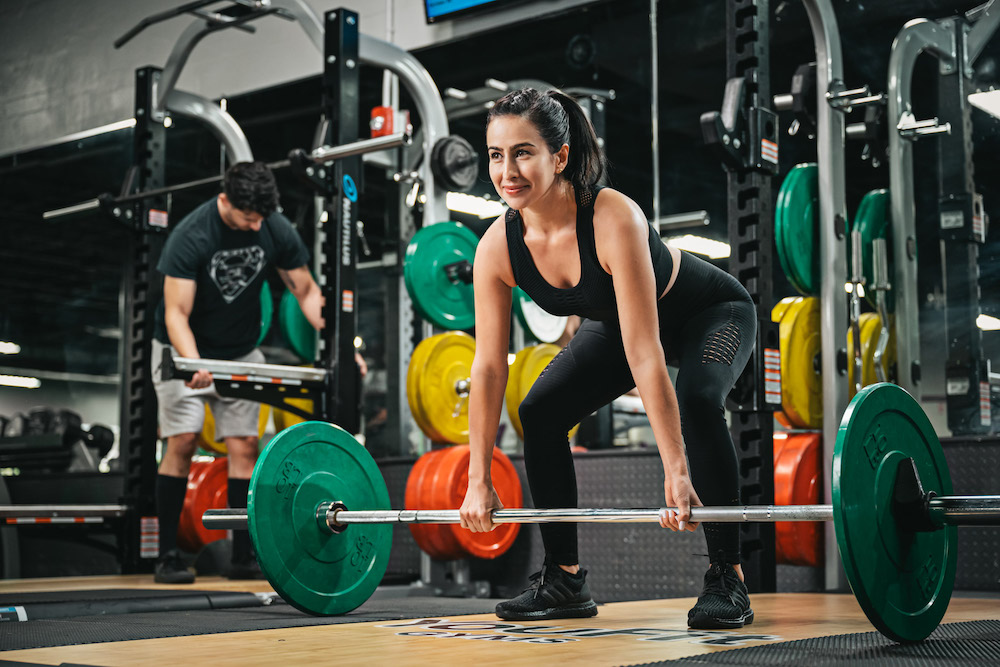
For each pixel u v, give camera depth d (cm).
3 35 719
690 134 604
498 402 207
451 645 175
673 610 243
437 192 422
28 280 1051
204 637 196
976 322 402
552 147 185
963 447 325
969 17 420
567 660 153
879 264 366
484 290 207
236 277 379
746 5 315
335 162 379
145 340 468
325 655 163
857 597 158
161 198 479
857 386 346
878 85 493
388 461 428
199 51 634
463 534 358
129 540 457
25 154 715
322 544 246
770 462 306
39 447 611
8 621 236
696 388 203
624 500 367
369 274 881
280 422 466
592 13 531
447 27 557
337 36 385
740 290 222
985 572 312
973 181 414
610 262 190
